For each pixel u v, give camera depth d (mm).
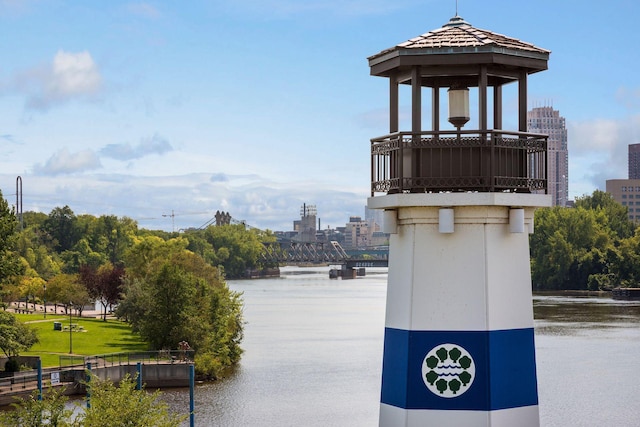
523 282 22438
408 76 22484
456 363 22000
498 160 21828
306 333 154500
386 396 22828
